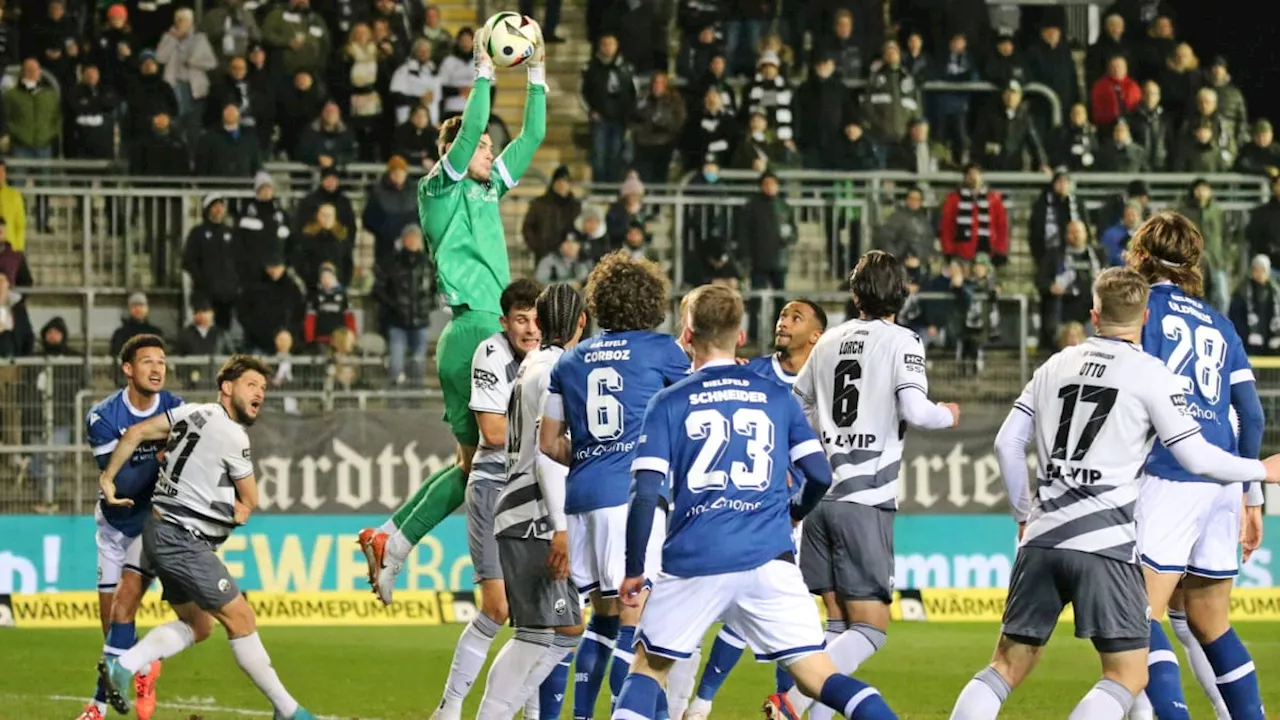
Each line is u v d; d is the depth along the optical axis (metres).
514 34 19.30
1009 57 45.09
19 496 33.47
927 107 45.50
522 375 17.16
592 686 17.25
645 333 16.42
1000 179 43.47
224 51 44.28
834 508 17.69
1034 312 41.22
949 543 33.53
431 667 26.64
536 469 16.77
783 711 17.19
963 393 38.78
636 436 16.28
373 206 38.91
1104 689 14.95
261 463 32.34
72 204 42.56
